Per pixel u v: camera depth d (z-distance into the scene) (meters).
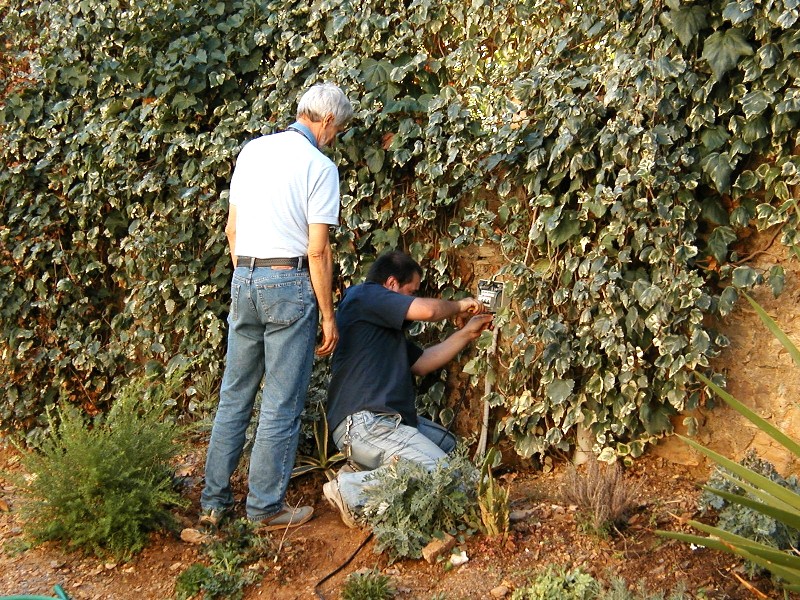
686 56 3.25
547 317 3.65
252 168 3.32
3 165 4.84
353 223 4.01
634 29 3.32
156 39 4.39
